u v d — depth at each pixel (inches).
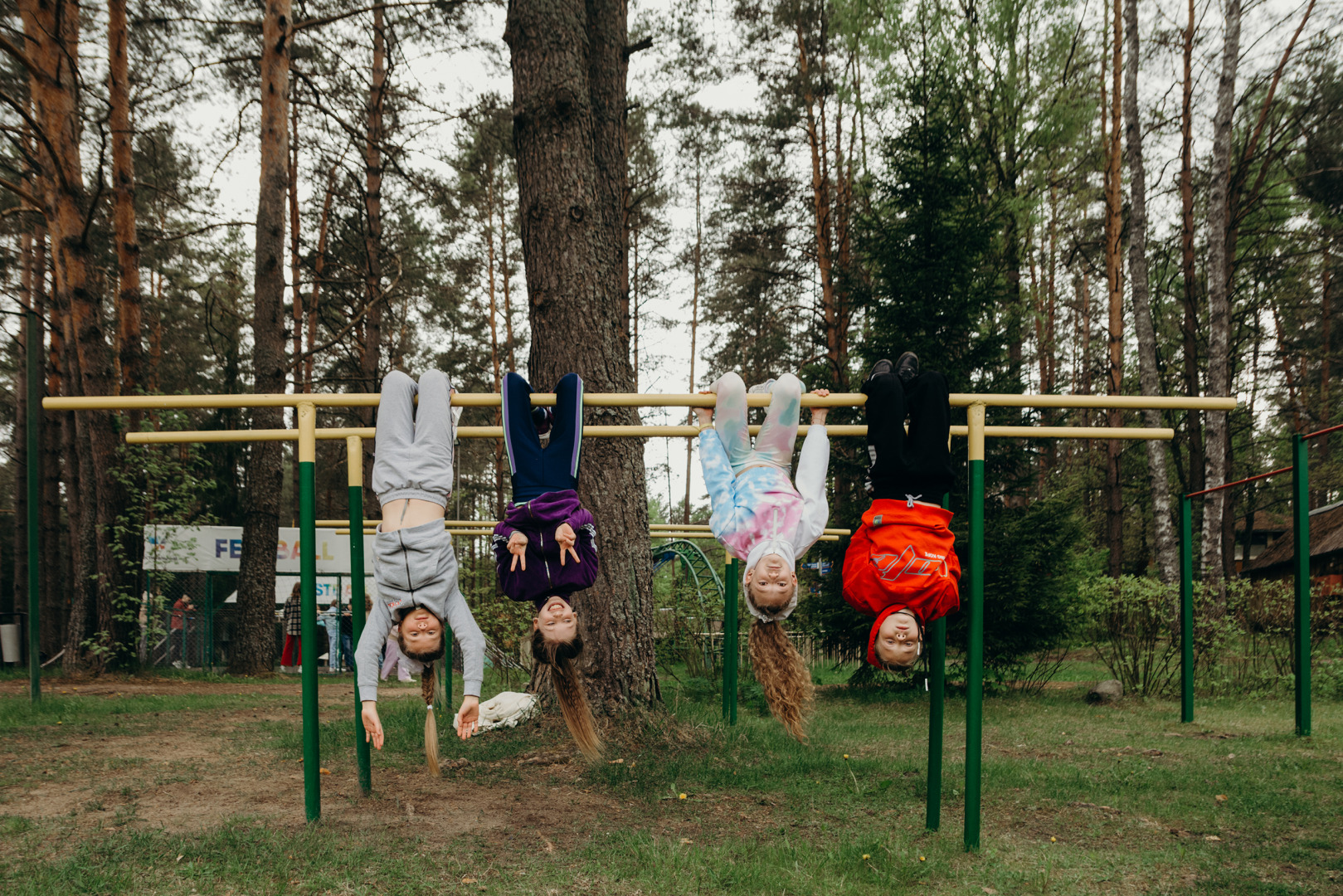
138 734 275.6
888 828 177.0
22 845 159.3
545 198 267.1
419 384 176.9
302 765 226.7
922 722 337.7
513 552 159.0
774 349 951.0
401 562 158.6
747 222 852.0
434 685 168.7
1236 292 852.0
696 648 514.3
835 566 434.0
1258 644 422.3
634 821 180.9
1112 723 330.0
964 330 433.1
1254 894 140.7
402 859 153.7
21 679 473.4
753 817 185.3
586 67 274.1
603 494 263.3
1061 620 409.4
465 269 892.6
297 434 189.3
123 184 511.5
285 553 640.4
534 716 258.5
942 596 159.8
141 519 497.4
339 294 681.0
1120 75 689.6
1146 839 171.8
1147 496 952.9
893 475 161.8
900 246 441.7
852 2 671.8
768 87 768.9
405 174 634.2
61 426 719.1
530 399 175.2
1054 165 688.4
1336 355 985.5
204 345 944.9
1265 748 264.5
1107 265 706.8
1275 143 713.6
